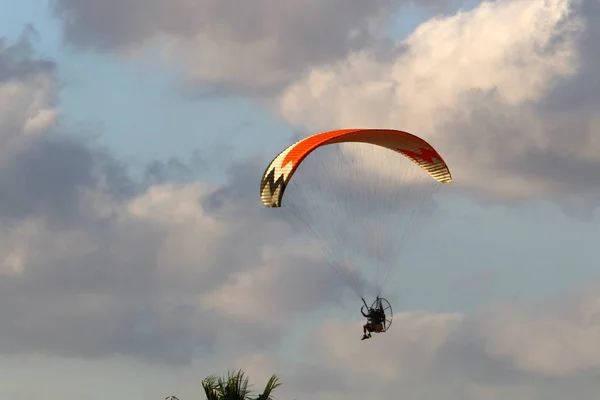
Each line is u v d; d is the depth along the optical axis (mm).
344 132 160750
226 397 122188
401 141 169250
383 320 155125
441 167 173625
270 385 123500
